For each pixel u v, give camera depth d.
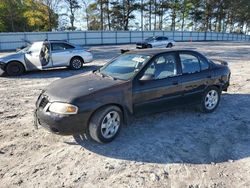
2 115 6.19
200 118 5.88
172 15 71.38
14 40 32.28
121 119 4.70
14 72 11.74
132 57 5.40
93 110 4.24
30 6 48.56
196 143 4.66
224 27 80.56
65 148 4.46
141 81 4.78
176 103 5.43
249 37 77.12
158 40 29.38
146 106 4.95
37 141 4.75
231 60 17.83
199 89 5.79
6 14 48.75
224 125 5.50
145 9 65.44
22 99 7.67
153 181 3.55
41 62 12.05
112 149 4.41
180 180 3.57
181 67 5.51
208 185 3.47
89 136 4.51
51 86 4.81
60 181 3.56
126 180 3.57
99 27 61.25
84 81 4.86
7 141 4.76
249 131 5.21
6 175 3.71
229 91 8.51
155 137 4.87
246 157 4.20
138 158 4.13
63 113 4.12
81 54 13.51
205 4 70.50
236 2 76.00
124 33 43.94
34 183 3.52
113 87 4.51
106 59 18.61
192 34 56.00
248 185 3.48
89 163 3.99
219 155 4.25
